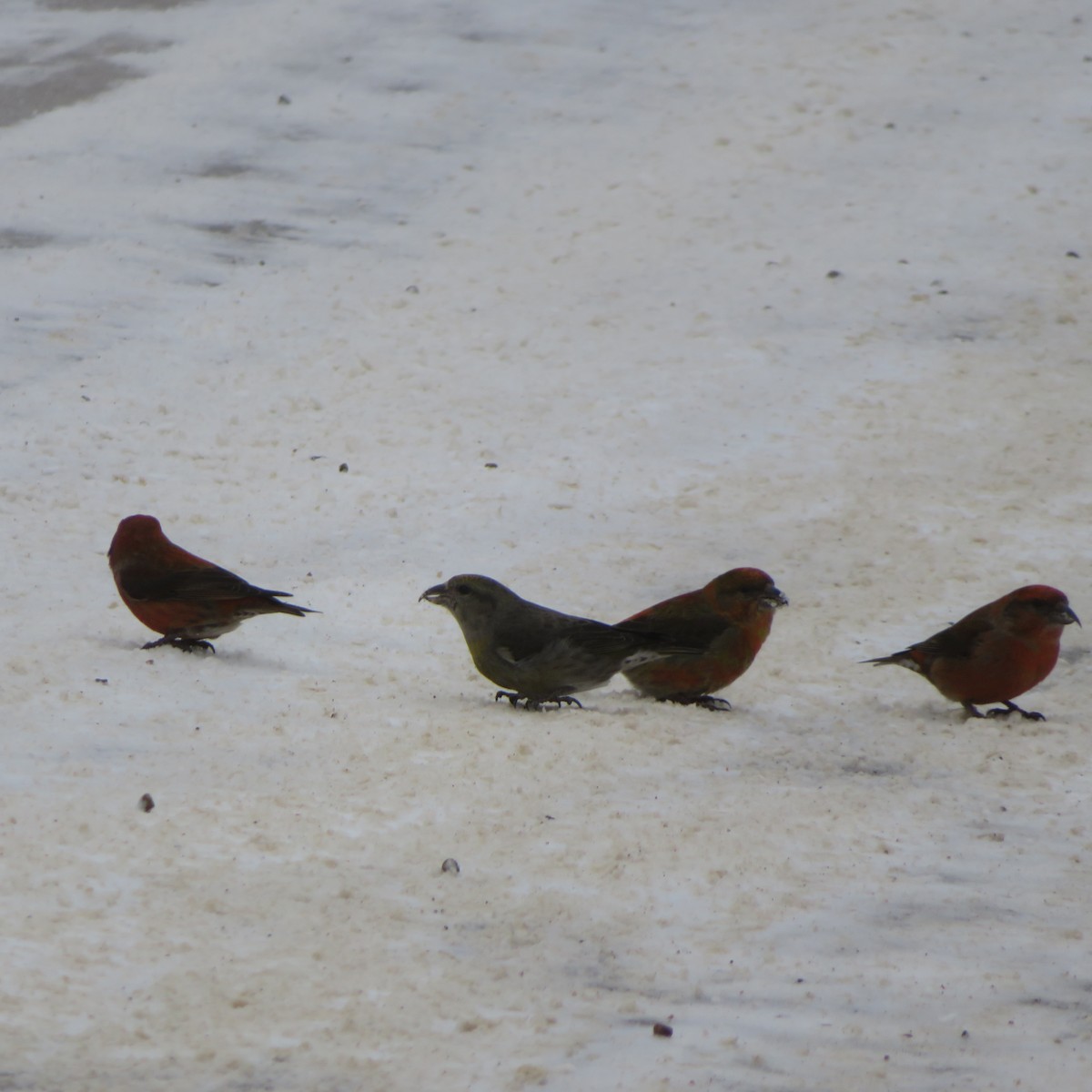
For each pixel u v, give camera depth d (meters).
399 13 31.08
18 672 10.91
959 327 20.44
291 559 14.23
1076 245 22.58
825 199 24.05
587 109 27.34
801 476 16.58
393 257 22.27
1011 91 27.52
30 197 23.50
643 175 24.94
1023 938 7.71
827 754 10.53
